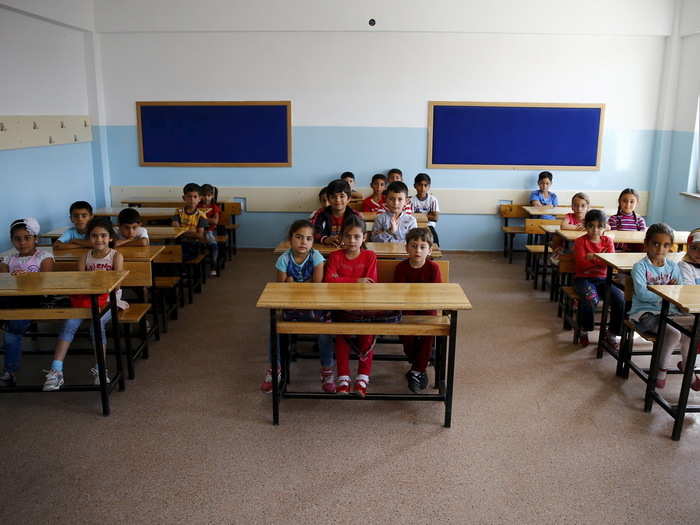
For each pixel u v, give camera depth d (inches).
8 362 121.7
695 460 101.3
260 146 261.3
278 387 113.2
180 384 129.5
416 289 111.7
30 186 211.0
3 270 130.5
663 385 126.0
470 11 241.4
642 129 255.0
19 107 203.5
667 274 125.6
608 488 93.4
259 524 84.6
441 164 260.2
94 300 110.3
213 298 195.2
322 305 101.8
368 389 127.1
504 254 262.4
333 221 159.3
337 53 250.8
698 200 229.6
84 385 121.8
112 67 255.1
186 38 251.6
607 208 260.2
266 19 244.8
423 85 252.8
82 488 92.7
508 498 90.7
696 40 231.5
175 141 261.7
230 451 103.1
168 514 86.7
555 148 257.4
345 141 259.6
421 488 93.0
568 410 118.7
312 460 100.5
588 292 149.5
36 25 212.5
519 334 162.2
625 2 239.0
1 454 101.6
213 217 226.2
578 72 249.9
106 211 220.2
